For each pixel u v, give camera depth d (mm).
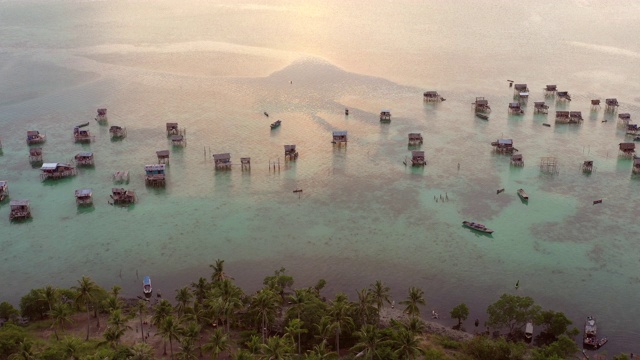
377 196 147625
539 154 171500
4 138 180250
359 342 92375
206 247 126000
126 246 126125
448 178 157000
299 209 141375
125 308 104875
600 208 142000
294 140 180625
